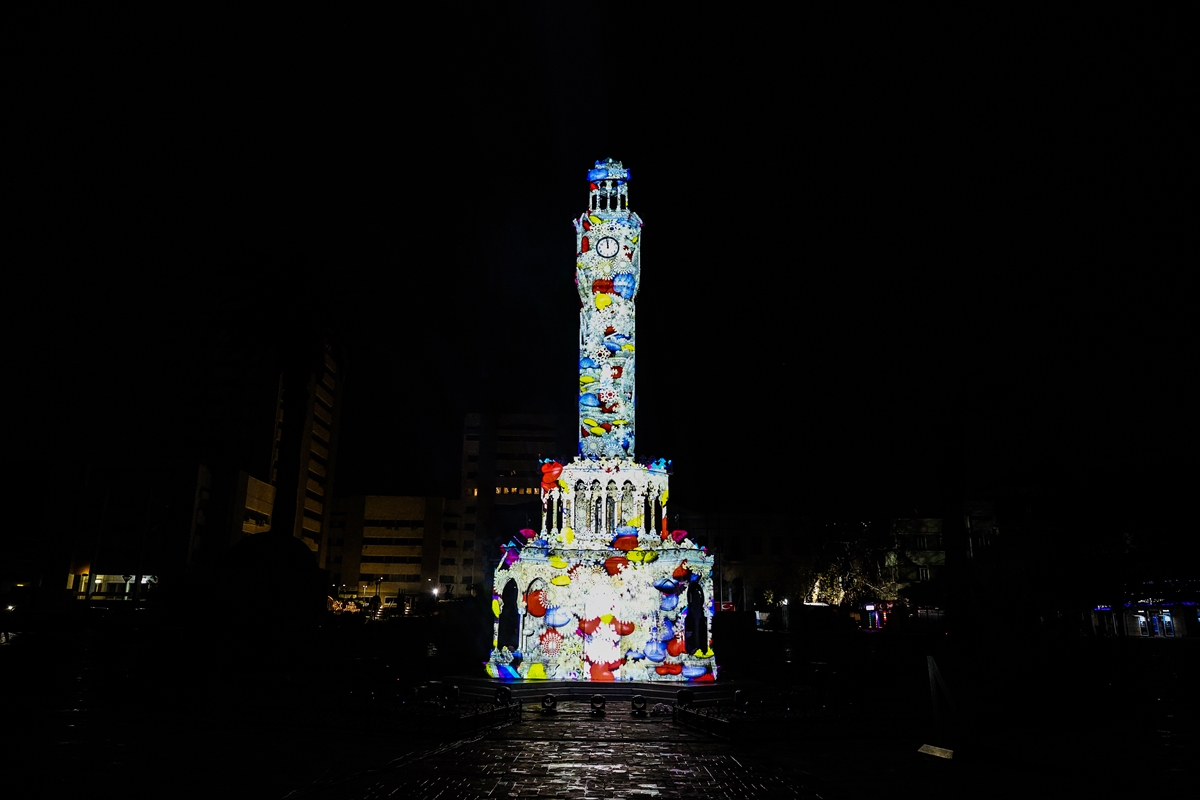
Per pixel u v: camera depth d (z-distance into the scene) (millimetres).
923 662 27797
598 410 27062
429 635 40094
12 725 15438
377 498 145625
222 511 99812
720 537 89125
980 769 12359
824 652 36750
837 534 77938
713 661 24688
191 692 19609
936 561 78875
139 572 93438
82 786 10688
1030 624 34312
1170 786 11227
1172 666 32781
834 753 13664
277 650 28766
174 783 10945
